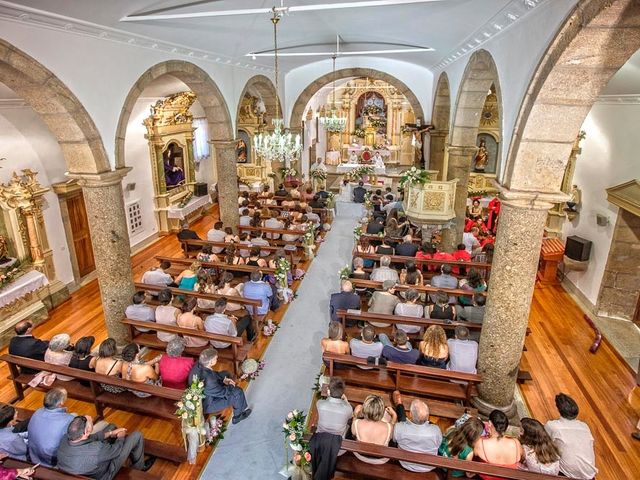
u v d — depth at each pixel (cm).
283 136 873
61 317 853
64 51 544
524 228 492
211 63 929
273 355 693
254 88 1390
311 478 434
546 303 908
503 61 560
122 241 670
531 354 723
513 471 372
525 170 470
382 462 422
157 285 761
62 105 550
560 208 1091
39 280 828
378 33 850
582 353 728
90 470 390
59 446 399
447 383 556
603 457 520
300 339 738
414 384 548
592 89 408
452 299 767
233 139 1057
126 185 1186
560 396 414
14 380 569
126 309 659
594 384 650
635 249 788
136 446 438
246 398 594
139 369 513
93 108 599
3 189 784
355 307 694
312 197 1429
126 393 526
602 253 844
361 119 2511
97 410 531
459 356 550
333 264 1057
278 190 1487
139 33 635
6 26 470
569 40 362
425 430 407
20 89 531
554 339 769
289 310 837
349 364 579
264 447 513
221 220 1118
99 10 507
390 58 1359
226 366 659
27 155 838
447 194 977
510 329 524
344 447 399
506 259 508
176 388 530
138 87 691
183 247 1035
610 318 838
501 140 555
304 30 819
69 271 964
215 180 1720
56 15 491
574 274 961
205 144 1606
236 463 491
